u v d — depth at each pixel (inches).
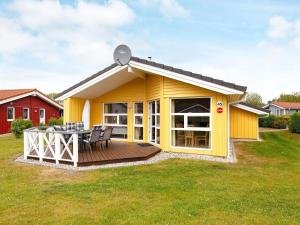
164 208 185.8
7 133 909.2
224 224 161.0
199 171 301.7
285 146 577.6
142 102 535.8
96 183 249.9
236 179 268.4
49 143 360.5
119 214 175.9
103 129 434.0
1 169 315.3
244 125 709.3
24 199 205.8
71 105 529.7
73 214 176.4
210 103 408.8
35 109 1035.9
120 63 432.1
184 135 430.3
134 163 349.4
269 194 220.8
